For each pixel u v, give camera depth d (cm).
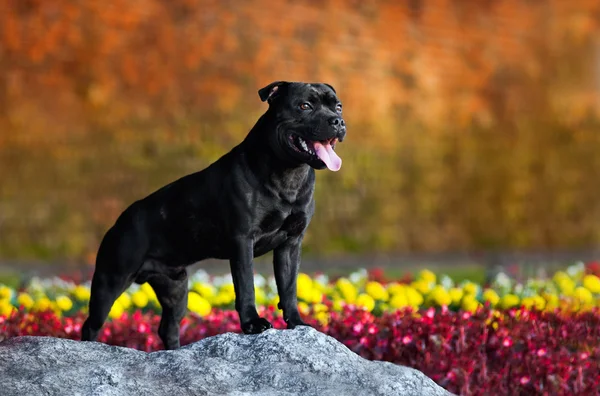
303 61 1675
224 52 1641
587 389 729
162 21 1636
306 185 674
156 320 894
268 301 973
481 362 746
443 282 1132
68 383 510
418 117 1741
